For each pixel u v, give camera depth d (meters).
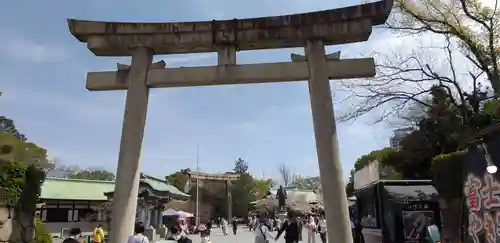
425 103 20.42
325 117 10.44
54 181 35.00
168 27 11.55
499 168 8.37
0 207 11.14
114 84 11.41
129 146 10.70
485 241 8.96
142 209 28.02
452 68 19.34
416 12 19.09
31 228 12.63
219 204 70.75
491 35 18.08
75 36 11.84
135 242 9.06
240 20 11.41
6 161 11.48
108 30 11.64
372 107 19.83
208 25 11.46
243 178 73.00
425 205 13.30
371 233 15.38
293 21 11.23
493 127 8.28
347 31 11.05
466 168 10.03
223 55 11.35
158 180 36.09
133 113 10.98
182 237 14.50
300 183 94.19
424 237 12.89
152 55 11.87
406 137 22.78
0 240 11.00
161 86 11.45
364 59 10.90
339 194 9.89
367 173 18.61
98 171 63.34
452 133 18.55
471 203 9.71
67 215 34.09
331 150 10.19
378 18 11.12
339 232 9.62
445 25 18.98
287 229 13.70
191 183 65.00
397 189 13.95
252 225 47.53
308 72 10.92
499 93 17.47
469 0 18.14
